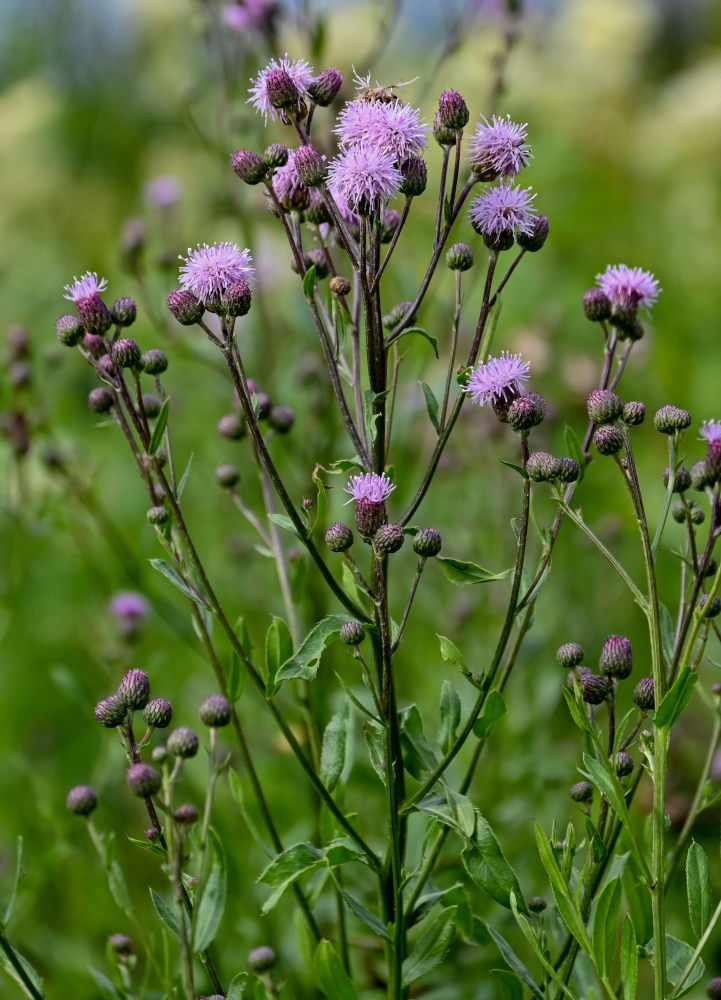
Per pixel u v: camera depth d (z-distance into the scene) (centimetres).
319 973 349
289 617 440
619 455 339
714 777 599
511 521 346
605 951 329
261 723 616
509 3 666
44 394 727
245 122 689
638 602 332
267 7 650
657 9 1756
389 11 634
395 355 369
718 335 1053
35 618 789
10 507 654
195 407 800
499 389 340
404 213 346
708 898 342
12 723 737
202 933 348
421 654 646
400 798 359
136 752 345
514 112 1305
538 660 655
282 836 565
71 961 536
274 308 761
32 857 590
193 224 986
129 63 1473
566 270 1109
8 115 1380
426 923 496
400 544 331
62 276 1143
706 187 1227
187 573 392
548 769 546
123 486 859
